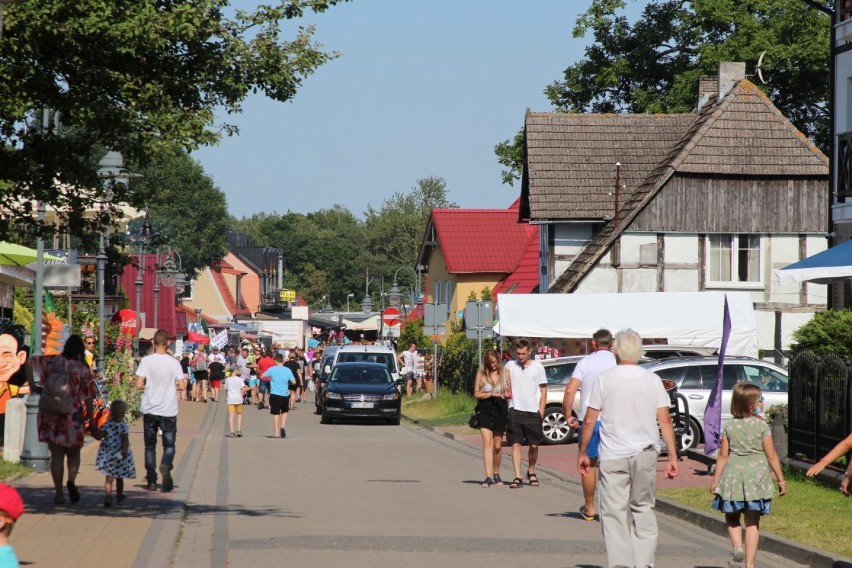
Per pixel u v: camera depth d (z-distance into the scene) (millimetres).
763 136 57625
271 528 18984
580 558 16531
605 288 56281
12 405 27391
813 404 25938
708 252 56750
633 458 14359
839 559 16062
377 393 52062
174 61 17906
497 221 83875
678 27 75625
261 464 31938
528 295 45312
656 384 14578
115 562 14641
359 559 16000
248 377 74062
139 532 17328
